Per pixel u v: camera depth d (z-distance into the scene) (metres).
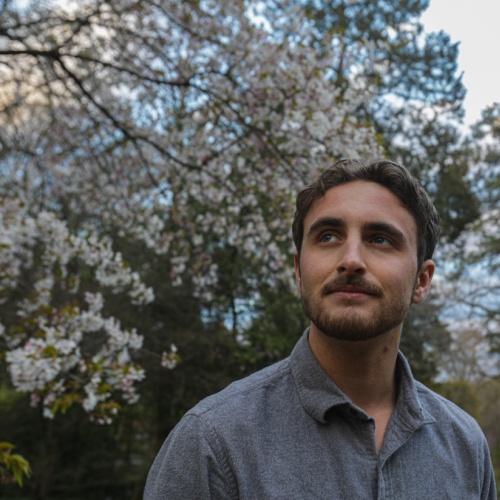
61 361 3.79
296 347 1.19
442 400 1.28
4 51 4.23
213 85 5.02
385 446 1.07
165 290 8.79
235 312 9.22
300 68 4.45
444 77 10.50
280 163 4.75
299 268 1.27
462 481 1.12
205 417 1.08
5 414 10.66
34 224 4.61
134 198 6.29
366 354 1.09
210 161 5.46
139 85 6.29
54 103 7.11
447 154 11.55
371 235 1.12
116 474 11.74
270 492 1.00
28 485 10.84
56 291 7.03
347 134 4.35
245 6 4.78
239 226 6.16
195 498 1.02
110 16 5.30
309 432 1.07
